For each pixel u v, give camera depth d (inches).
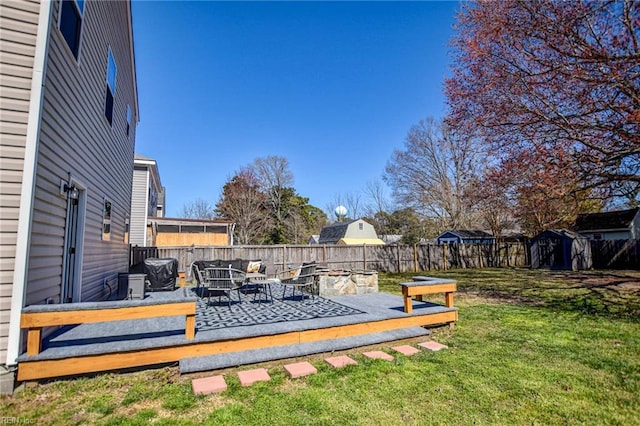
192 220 716.0
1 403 107.0
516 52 307.4
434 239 1095.6
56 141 144.9
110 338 142.2
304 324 169.3
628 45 252.8
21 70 121.9
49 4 128.6
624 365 144.1
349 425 97.3
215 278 233.6
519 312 255.1
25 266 118.0
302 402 110.8
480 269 644.1
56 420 97.7
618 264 623.5
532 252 660.1
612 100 263.7
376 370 138.9
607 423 98.5
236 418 100.1
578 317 238.2
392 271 592.4
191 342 139.9
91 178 210.4
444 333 196.7
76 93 171.2
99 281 245.9
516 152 331.9
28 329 119.6
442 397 114.9
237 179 1228.5
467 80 366.3
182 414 102.3
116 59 273.4
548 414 103.7
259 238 1176.2
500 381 127.8
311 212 1488.7
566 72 260.4
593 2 246.2
